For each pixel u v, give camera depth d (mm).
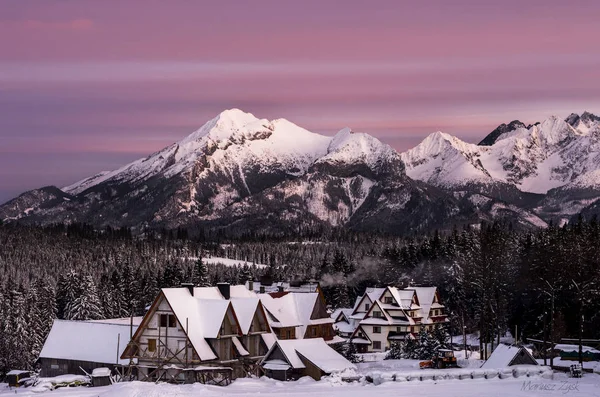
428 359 136750
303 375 105125
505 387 90812
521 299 159500
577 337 141625
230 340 105250
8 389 109812
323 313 133375
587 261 137875
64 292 183125
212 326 102625
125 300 193375
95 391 93875
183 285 111875
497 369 99000
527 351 103250
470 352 147750
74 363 117938
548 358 126000
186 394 86000
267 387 93812
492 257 137750
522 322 156500
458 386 91812
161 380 100938
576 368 100562
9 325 150750
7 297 178750
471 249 167500
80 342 120062
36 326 157500
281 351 105000
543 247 152250
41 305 172500
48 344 121188
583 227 181500
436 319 180125
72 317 167000
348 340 168750
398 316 171000
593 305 140125
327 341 131250
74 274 182750
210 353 101625
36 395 92688
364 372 102062
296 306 130875
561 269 138000
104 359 116000
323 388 92188
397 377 96312
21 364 140750
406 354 140375
